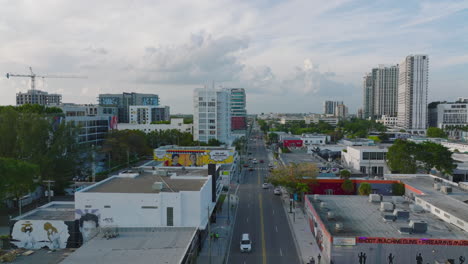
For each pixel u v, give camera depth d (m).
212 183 71.56
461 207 57.59
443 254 44.97
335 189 91.12
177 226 53.62
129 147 142.38
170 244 45.75
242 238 58.59
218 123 190.00
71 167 88.69
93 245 45.12
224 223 71.31
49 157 82.94
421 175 94.88
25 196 83.12
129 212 54.66
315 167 96.25
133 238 48.00
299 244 59.44
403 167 109.94
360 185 87.25
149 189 59.78
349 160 145.75
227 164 124.19
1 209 76.81
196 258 51.44
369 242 45.91
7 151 79.88
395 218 54.81
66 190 95.12
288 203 88.19
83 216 54.44
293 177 88.56
